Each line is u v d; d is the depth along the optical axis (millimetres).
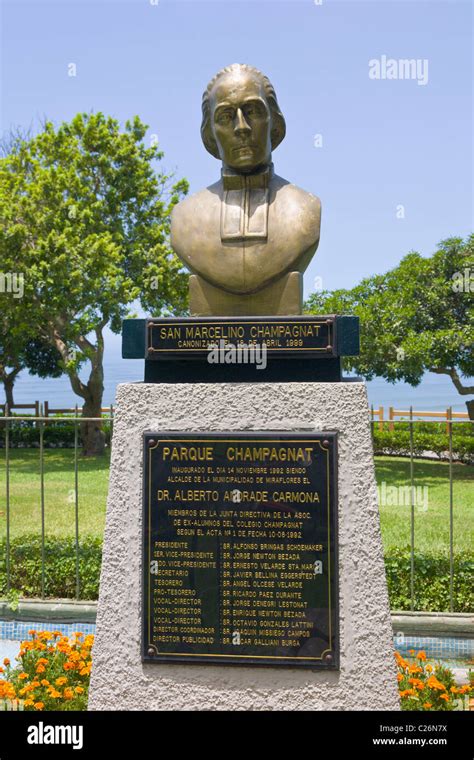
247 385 3043
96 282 13211
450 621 5090
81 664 3967
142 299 15008
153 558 3051
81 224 13625
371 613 2938
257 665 2986
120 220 14945
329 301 13562
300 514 2977
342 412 2988
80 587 5730
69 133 14945
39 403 18906
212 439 3027
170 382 3143
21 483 12078
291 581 2979
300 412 3012
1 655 5027
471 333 12289
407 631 5129
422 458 15562
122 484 3094
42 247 12992
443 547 7043
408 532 8039
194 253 3508
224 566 3018
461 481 12125
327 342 3037
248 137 3426
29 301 13727
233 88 3436
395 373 12992
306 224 3432
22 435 18656
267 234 3424
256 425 3033
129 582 3064
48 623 5414
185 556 3039
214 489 3025
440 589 5445
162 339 3141
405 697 3682
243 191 3559
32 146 14789
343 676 2945
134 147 14992
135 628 3057
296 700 2975
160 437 3059
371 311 12930
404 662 4012
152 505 3059
